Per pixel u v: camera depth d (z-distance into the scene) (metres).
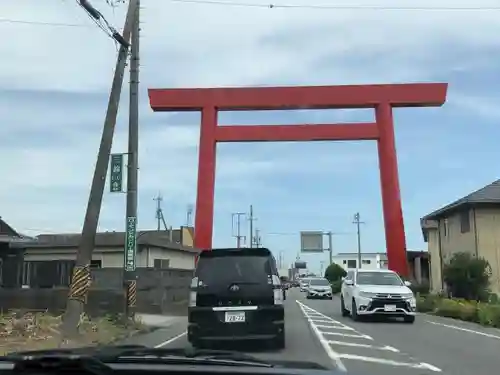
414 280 47.97
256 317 12.68
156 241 35.03
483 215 34.31
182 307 27.58
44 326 15.34
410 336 16.75
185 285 30.19
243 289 12.79
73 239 39.56
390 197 33.56
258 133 34.41
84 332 15.31
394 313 21.36
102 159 15.92
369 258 111.12
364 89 34.00
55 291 20.72
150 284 25.88
